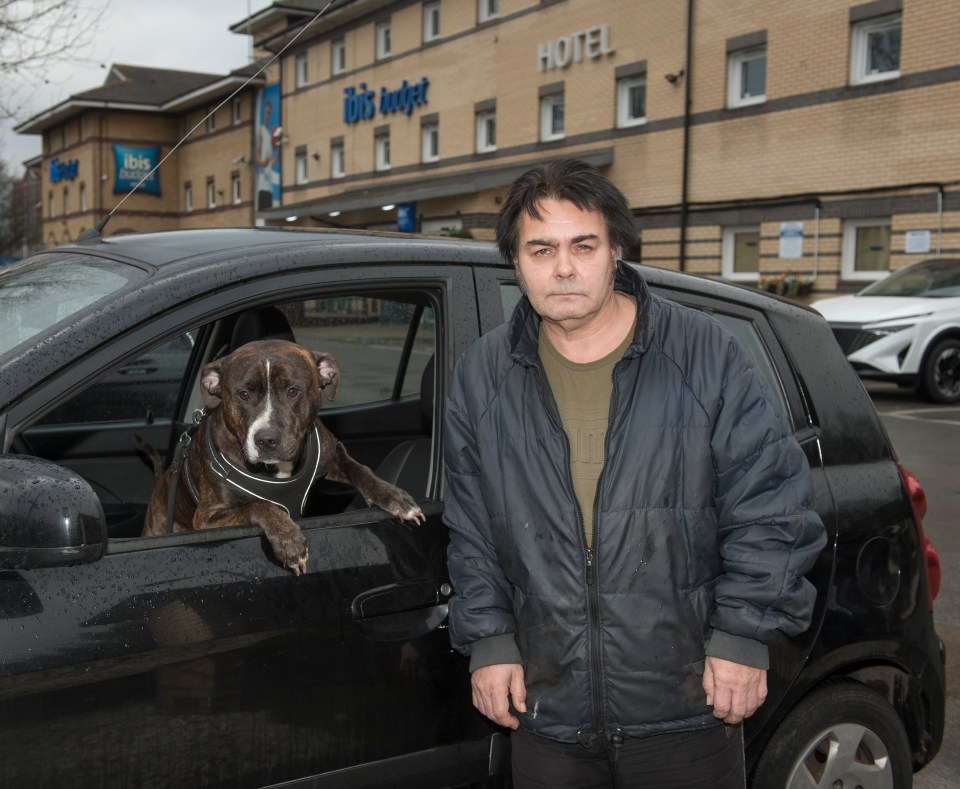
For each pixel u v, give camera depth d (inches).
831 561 101.6
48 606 69.2
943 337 466.6
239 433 95.7
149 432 138.9
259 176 1339.8
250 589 77.7
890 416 429.4
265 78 1307.8
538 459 75.9
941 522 255.6
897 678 110.3
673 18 739.4
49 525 64.5
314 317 123.4
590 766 79.3
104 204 1651.1
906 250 607.8
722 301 108.5
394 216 1026.1
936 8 581.9
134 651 71.4
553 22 847.7
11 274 100.6
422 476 111.3
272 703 77.6
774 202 680.4
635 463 73.9
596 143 812.6
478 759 88.5
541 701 76.7
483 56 933.8
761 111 685.3
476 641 78.3
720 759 78.9
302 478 98.3
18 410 71.5
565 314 75.1
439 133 1003.3
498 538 77.9
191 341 135.3
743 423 75.2
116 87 1715.1
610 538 73.8
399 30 1048.8
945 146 584.4
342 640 81.0
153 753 72.3
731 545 74.7
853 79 637.3
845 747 103.7
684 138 735.7
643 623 73.9
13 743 67.0
